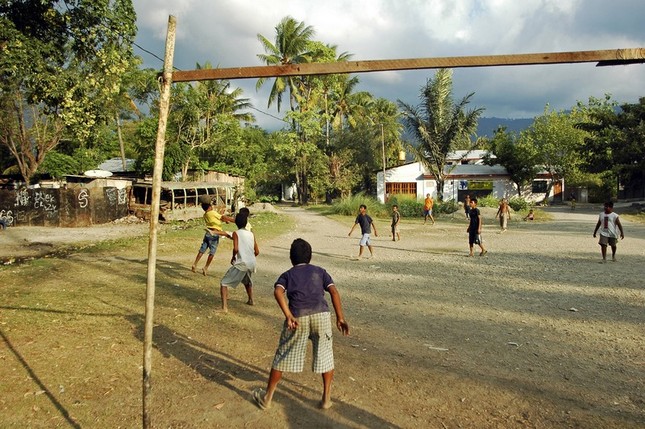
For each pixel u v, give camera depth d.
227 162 41.78
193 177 34.50
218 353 5.31
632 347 5.44
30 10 8.65
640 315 6.75
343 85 48.34
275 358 3.98
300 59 44.06
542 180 43.53
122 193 25.53
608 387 4.40
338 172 47.03
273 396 4.25
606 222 11.51
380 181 42.75
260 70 3.59
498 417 3.87
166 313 6.82
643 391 4.30
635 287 8.59
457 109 39.09
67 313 6.66
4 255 13.45
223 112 39.84
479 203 32.03
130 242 15.21
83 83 9.22
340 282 9.52
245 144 44.22
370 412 3.96
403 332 6.17
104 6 8.52
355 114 49.84
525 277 9.80
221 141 38.94
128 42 9.17
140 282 9.02
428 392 4.34
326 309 4.00
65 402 4.07
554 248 14.38
